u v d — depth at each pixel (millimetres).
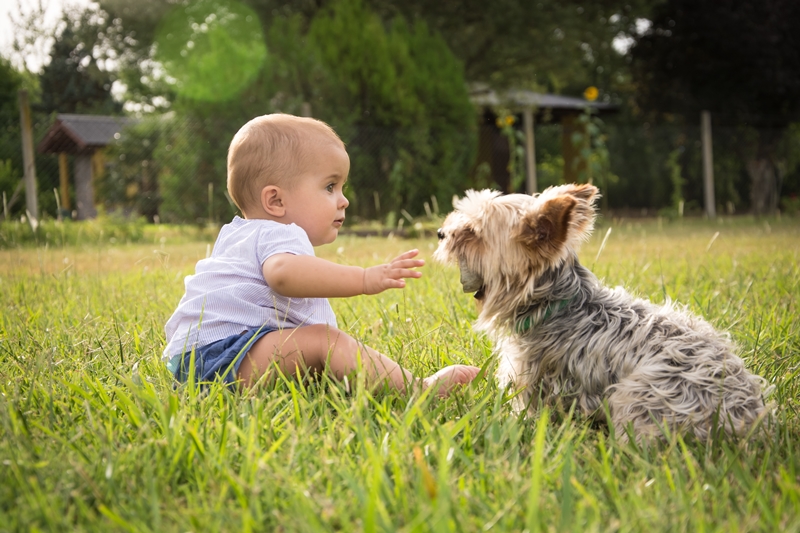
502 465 1928
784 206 21875
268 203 2869
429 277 5621
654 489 1824
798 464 2029
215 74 13680
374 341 3461
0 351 3281
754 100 23281
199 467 1920
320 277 2576
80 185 21531
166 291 5219
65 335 3531
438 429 2010
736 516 1677
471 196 2928
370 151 14766
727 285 5027
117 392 2250
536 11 21172
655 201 22281
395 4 21125
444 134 15461
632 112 26062
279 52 14586
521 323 2732
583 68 25500
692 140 21250
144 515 1675
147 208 14945
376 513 1623
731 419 2188
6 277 5852
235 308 2711
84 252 9336
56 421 2334
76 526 1646
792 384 2848
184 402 2395
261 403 2311
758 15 22109
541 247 2580
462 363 3205
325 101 14477
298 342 2703
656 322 2525
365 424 2219
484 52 22422
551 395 2627
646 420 2275
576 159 19109
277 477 1807
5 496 1754
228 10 17969
